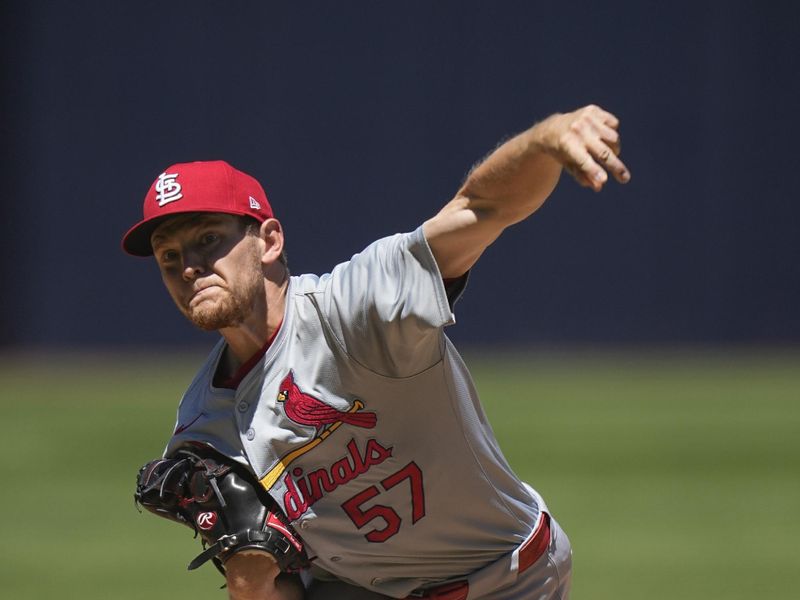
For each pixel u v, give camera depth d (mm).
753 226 64688
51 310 67312
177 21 66188
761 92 64438
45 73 66750
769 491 35500
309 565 12930
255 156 66375
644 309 64688
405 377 11906
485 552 13273
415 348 11656
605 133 10070
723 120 64438
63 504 35031
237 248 12047
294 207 66375
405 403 12102
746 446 41750
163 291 66750
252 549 12398
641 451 41188
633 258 64562
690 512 33312
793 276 64562
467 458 12602
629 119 64688
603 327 64688
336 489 12406
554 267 64500
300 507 12438
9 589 26094
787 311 64562
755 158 64562
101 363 64688
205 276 11977
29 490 36719
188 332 67000
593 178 9992
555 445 42250
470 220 11141
